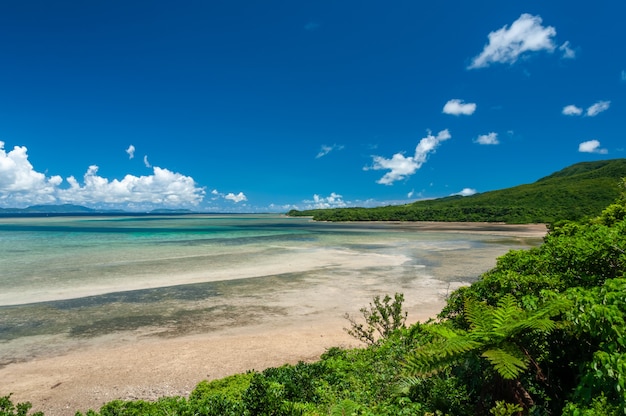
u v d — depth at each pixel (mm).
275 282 22641
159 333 14016
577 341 4449
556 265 6480
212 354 11898
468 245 44750
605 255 5668
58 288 20844
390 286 21562
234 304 17875
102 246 41844
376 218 136750
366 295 19500
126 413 6426
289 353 11875
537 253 7305
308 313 16469
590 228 8094
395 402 5379
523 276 6219
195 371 10656
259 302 18219
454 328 6793
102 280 22938
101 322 15281
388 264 29453
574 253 6191
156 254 34812
